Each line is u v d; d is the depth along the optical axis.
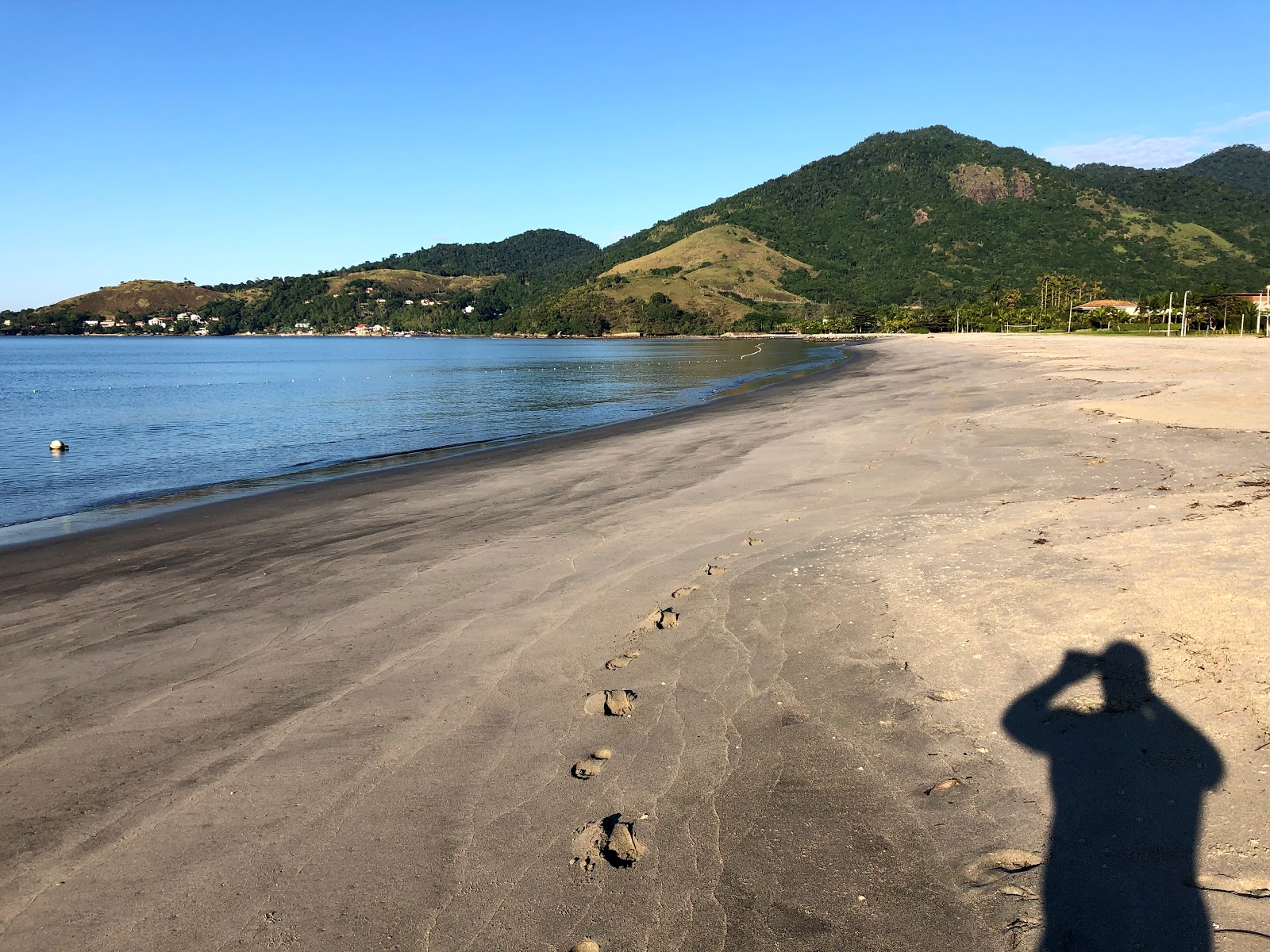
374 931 2.72
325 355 110.25
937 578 5.68
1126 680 3.86
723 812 3.27
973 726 3.70
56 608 6.95
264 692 4.80
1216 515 6.62
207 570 8.02
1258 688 3.58
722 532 7.93
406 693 4.65
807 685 4.33
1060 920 2.52
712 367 58.81
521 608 6.04
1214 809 2.90
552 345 156.75
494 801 3.47
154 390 43.53
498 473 13.48
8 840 3.38
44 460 18.00
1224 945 2.32
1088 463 9.83
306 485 13.62
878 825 3.10
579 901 2.81
